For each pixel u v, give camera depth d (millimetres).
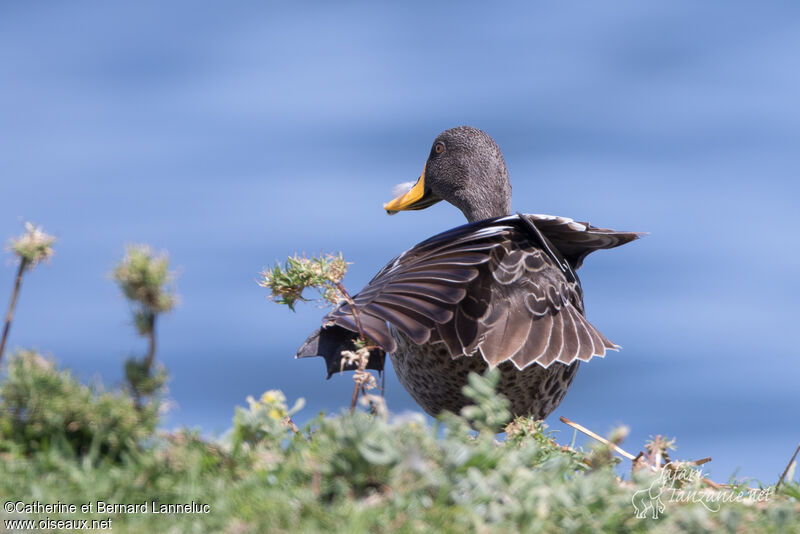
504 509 5359
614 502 5715
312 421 7043
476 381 6387
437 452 5863
